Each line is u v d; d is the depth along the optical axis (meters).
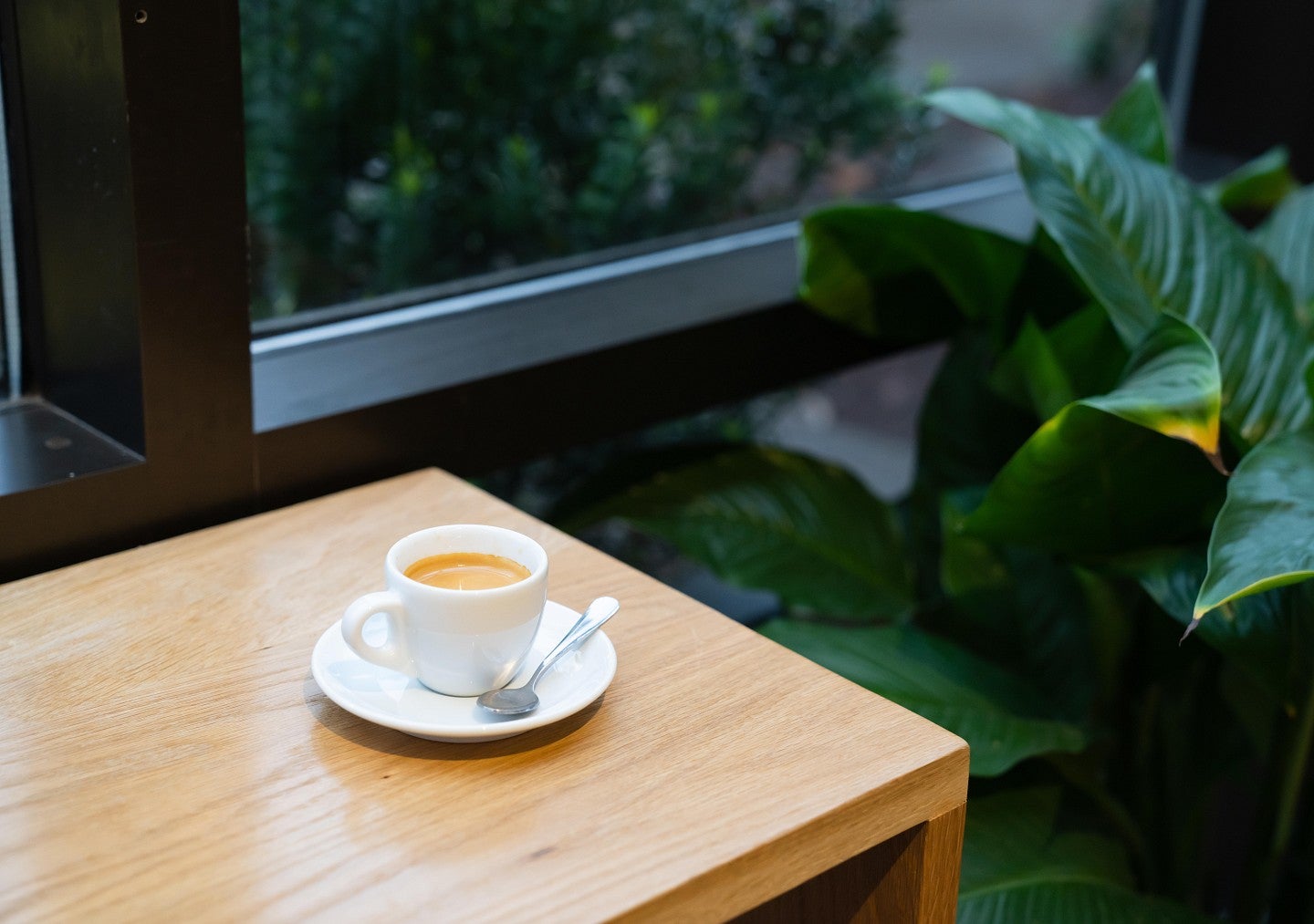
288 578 0.85
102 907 0.56
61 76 0.88
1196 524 1.08
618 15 1.46
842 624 1.65
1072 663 1.25
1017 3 1.76
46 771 0.65
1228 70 1.86
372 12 1.25
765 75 1.60
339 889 0.58
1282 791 1.18
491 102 1.38
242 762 0.67
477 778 0.66
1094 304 1.13
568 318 1.27
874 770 0.68
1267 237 1.33
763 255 1.52
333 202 1.26
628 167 1.51
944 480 1.39
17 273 0.99
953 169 1.81
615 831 0.62
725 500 1.34
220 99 0.87
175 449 0.93
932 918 0.74
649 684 0.75
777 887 0.63
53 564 0.89
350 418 1.02
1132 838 1.18
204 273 0.90
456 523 0.94
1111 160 1.17
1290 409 1.06
